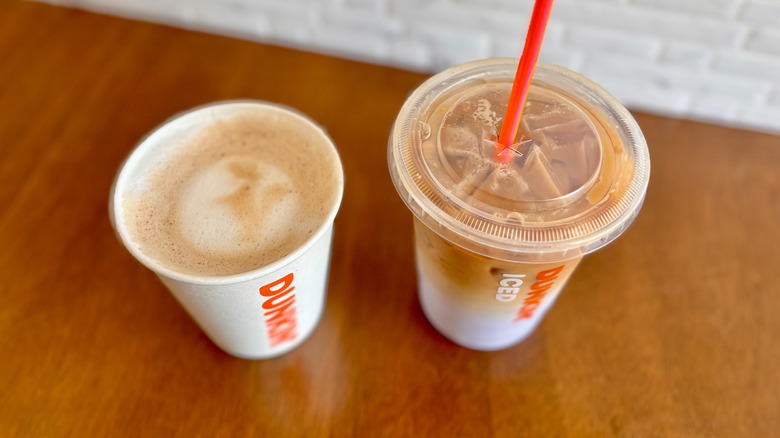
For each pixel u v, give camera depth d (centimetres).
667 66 42
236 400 32
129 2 46
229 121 32
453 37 43
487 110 30
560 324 35
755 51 40
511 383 33
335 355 34
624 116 30
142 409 32
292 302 30
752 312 35
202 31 46
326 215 28
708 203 39
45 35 45
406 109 30
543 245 26
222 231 29
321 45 46
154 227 29
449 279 30
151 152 31
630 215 27
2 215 37
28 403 32
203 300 28
